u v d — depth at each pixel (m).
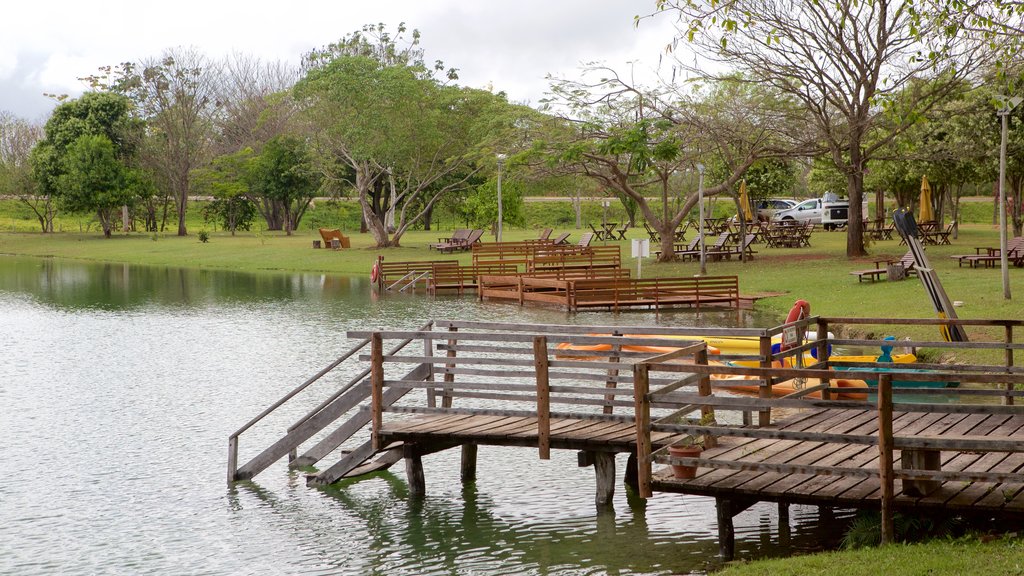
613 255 44.59
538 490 12.44
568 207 91.81
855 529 9.04
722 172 59.75
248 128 91.69
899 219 18.08
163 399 18.86
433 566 10.00
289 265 54.88
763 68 37.81
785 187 65.00
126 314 33.38
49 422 17.05
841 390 11.80
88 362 23.30
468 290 41.09
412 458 12.29
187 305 36.06
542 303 35.00
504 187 59.81
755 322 27.59
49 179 81.56
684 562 9.61
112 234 84.12
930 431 10.23
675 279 32.28
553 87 42.25
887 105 14.95
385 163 60.22
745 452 9.82
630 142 39.69
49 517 12.00
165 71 80.88
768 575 8.00
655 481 9.27
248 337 27.16
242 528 11.47
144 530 11.47
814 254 43.97
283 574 9.97
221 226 91.56
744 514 11.02
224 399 18.78
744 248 42.81
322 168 62.12
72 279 49.12
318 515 11.88
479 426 12.19
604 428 11.75
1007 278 24.05
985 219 73.56
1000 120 38.81
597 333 12.07
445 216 95.38
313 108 58.75
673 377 18.06
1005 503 8.21
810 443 10.18
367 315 31.92
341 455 14.25
